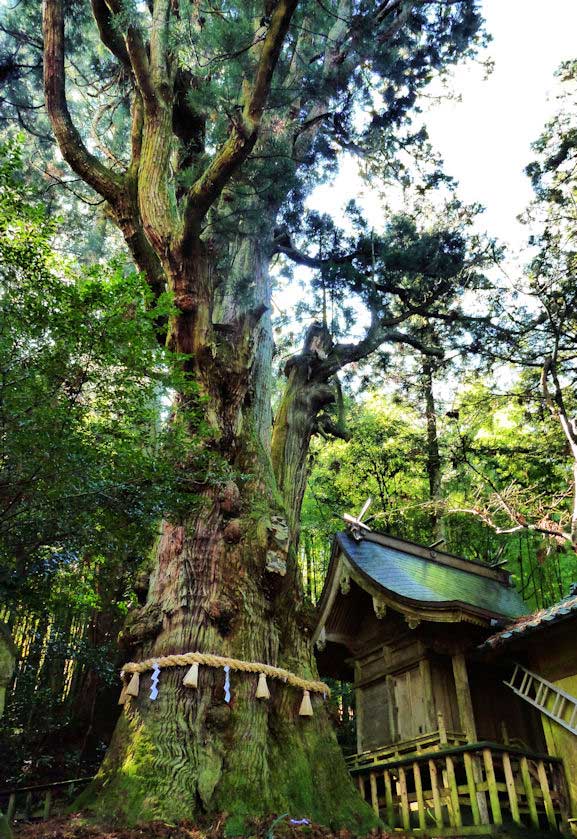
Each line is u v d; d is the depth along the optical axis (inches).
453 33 529.0
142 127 379.6
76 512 220.5
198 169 378.0
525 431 697.0
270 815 240.7
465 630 335.3
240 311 396.5
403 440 747.4
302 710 290.5
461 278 558.9
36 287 212.2
